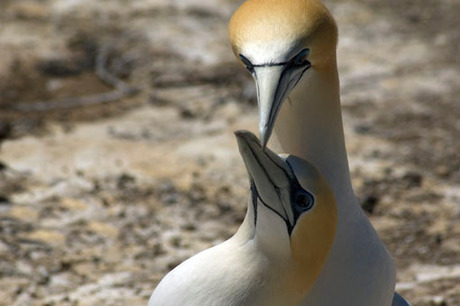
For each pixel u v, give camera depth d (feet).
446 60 64.08
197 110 55.42
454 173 45.96
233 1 76.07
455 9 75.10
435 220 40.34
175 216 40.55
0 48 64.69
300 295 17.57
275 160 16.60
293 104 17.16
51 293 32.42
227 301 17.67
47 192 42.24
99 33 68.74
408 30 70.33
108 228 38.73
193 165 46.57
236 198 42.75
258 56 15.56
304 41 15.72
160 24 70.64
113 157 47.26
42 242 36.60
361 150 48.75
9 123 52.47
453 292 32.68
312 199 16.74
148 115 54.65
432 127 52.34
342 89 58.85
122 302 31.86
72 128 52.11
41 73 61.26
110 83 60.34
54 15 72.33
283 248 17.03
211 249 18.53
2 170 44.68
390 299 19.10
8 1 74.79
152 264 35.35
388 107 55.62
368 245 18.34
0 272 33.63
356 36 68.90
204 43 67.26
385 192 43.37
